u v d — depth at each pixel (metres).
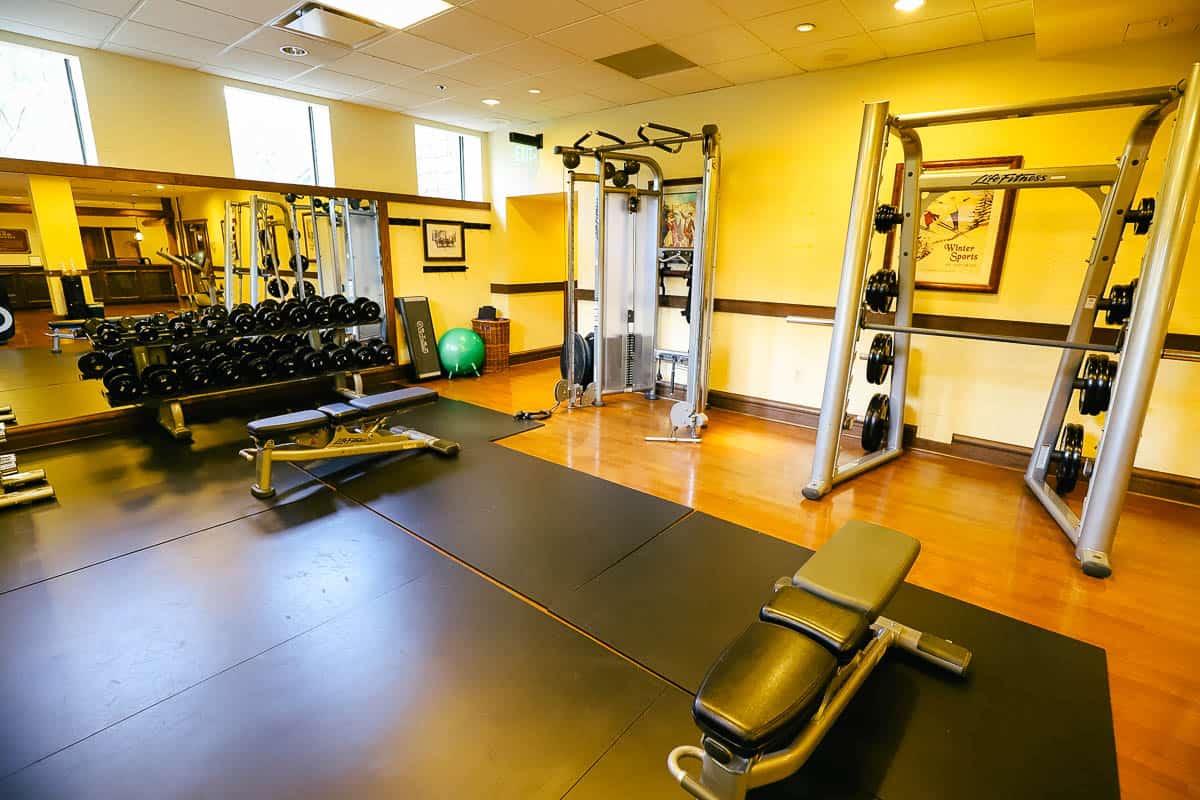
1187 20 2.71
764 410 4.88
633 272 5.08
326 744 1.59
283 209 5.04
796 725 1.13
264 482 3.18
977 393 3.86
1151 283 2.34
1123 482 2.46
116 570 2.44
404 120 5.72
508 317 6.80
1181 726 1.70
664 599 2.29
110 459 3.73
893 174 3.94
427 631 2.08
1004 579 2.47
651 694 1.79
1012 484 3.50
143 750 1.57
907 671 1.91
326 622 2.12
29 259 4.07
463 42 3.68
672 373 5.39
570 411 4.98
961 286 3.80
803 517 3.03
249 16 3.30
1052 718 1.72
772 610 1.40
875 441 3.68
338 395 5.37
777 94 4.38
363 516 2.98
